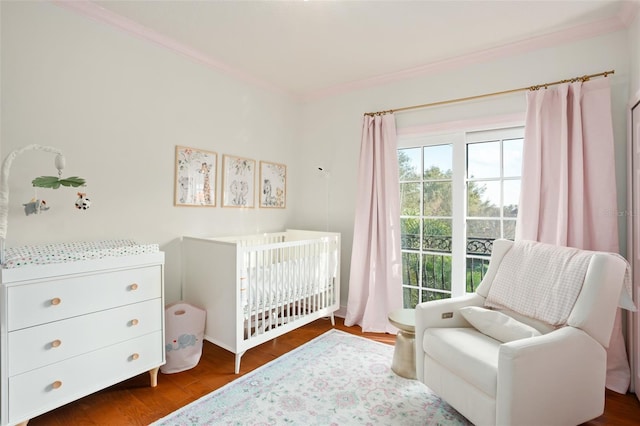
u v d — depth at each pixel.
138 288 2.06
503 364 1.45
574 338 1.62
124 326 1.99
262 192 3.51
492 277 2.29
